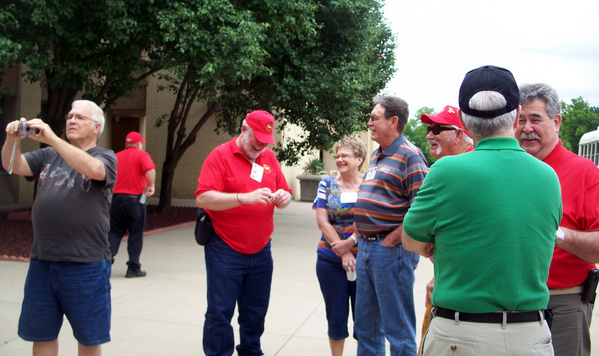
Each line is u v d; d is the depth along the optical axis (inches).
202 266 273.9
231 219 126.3
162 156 748.0
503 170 66.2
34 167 113.5
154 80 740.0
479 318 65.3
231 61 319.0
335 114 421.1
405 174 108.5
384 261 109.3
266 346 156.9
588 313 87.2
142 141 245.8
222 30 315.3
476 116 69.4
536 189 65.8
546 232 65.9
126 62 341.7
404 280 109.1
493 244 64.2
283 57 417.7
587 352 87.4
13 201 577.3
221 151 128.6
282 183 142.8
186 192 741.3
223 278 126.3
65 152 100.3
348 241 129.8
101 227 110.7
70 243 106.1
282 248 343.3
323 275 136.5
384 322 109.9
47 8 277.6
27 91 569.0
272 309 197.5
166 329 169.0
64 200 106.3
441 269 69.9
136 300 202.7
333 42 438.6
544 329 66.4
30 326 107.4
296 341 161.8
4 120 560.4
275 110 493.0
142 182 240.8
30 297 108.3
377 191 111.1
